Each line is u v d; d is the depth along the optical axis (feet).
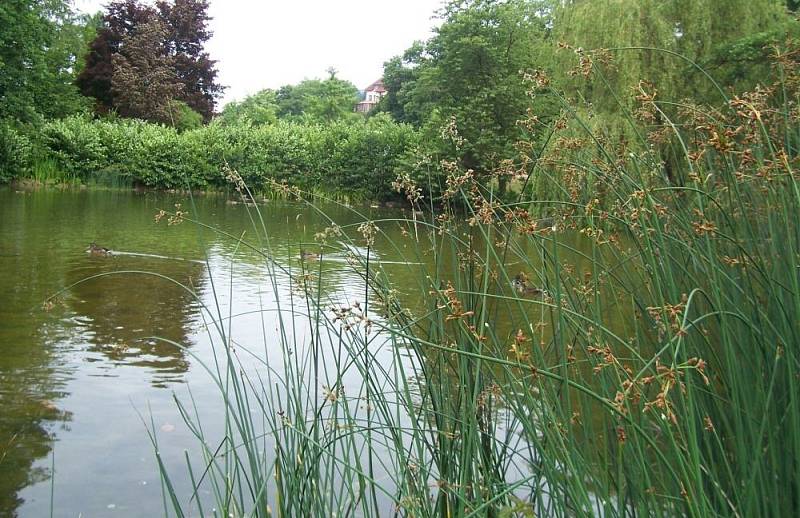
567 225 8.17
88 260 31.19
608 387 7.53
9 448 11.94
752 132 7.45
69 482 10.82
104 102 116.06
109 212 54.08
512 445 10.25
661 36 35.04
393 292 8.31
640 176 6.94
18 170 76.38
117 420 13.21
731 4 35.58
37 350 17.57
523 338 5.78
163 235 41.57
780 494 5.81
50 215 49.60
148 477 11.00
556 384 7.82
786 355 5.81
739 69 33.76
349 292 24.40
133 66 109.70
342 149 83.66
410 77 166.09
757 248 6.97
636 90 8.00
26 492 10.50
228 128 90.38
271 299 24.36
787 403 6.06
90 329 19.79
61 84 98.63
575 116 7.61
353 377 14.75
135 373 15.94
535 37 69.97
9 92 75.41
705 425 6.34
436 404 8.00
